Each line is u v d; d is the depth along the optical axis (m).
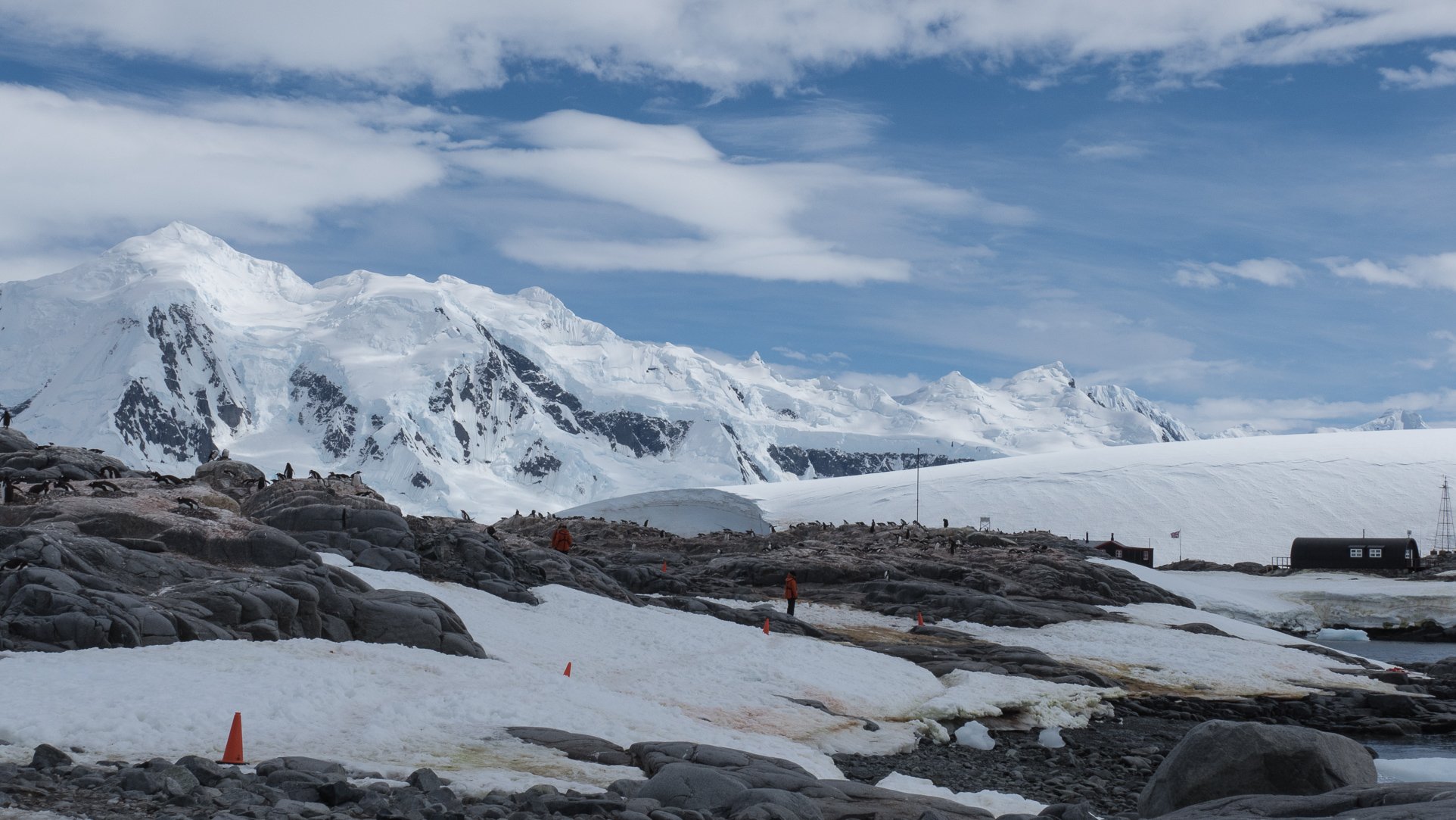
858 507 188.25
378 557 41.44
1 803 11.92
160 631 23.61
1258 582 105.19
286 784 13.80
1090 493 177.62
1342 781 17.53
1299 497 168.62
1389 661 68.31
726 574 70.06
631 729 22.28
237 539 33.50
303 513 43.31
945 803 16.95
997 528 168.50
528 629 36.75
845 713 31.11
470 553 44.25
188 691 19.05
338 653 25.14
